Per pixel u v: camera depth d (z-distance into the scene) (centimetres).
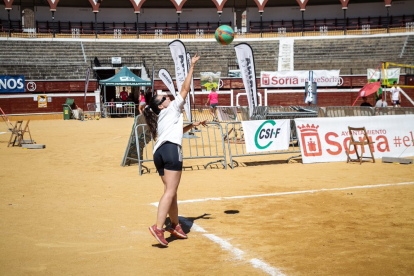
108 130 2450
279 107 1786
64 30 5194
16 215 734
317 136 1311
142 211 758
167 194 582
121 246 576
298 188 934
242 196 864
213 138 1961
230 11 5462
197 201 827
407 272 471
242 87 4028
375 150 1348
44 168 1245
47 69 4125
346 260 509
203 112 3684
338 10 5309
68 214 740
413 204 775
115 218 714
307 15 5372
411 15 5162
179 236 602
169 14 5453
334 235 605
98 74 4462
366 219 684
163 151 591
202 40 4844
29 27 5134
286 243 575
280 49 4712
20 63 4250
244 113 2134
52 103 3725
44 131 2439
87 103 3825
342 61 4406
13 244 585
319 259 514
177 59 1722
